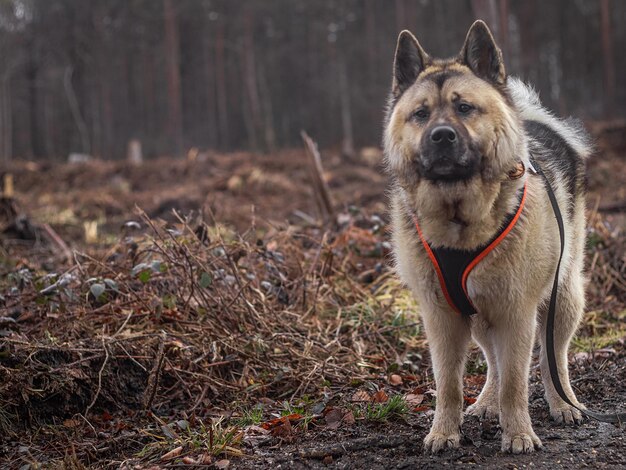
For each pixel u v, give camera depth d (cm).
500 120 358
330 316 589
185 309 529
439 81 364
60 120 5159
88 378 442
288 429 397
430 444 361
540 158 410
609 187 1390
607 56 3644
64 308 505
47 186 1966
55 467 361
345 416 414
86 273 562
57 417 424
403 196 379
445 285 357
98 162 2489
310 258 665
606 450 353
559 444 363
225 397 462
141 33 4956
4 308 525
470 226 346
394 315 597
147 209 1251
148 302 526
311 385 473
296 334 517
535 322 367
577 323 421
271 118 5050
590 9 4859
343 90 4588
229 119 5134
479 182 346
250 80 4478
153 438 407
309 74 5112
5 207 988
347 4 4934
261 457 370
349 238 732
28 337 478
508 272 349
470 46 383
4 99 4384
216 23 4675
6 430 400
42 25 4894
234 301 525
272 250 643
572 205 422
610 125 2172
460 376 376
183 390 459
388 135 383
